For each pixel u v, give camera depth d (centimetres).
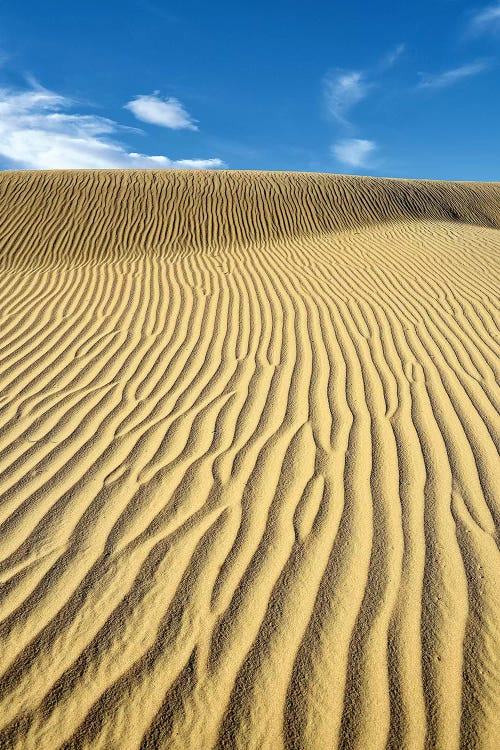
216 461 281
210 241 1170
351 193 1500
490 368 410
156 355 447
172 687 157
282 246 1053
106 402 358
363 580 199
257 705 152
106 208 1280
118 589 194
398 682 159
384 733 145
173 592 192
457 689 157
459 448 292
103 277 760
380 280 699
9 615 181
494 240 964
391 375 397
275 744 142
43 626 177
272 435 308
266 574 202
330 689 157
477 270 739
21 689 155
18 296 646
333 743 142
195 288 676
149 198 1345
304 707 151
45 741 141
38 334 502
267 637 174
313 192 1468
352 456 285
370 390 370
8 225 1166
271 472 270
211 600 189
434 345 462
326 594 192
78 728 144
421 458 283
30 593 191
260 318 545
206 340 483
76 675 159
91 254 1066
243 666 164
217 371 411
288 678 160
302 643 172
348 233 1173
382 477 265
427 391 368
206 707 151
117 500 247
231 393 369
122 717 148
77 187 1371
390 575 201
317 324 523
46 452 292
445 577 200
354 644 171
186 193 1388
